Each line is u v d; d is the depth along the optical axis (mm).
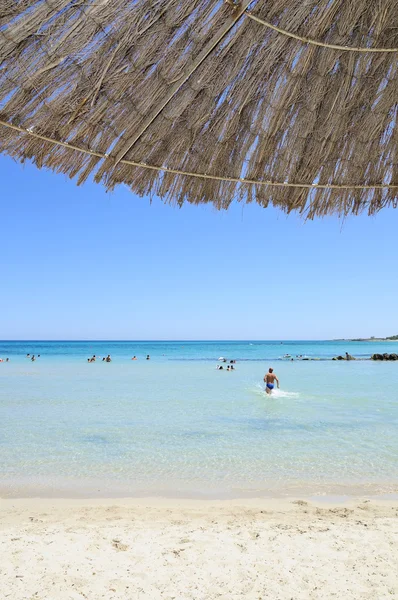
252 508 6027
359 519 5582
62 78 1772
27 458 8438
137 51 1803
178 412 13531
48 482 7105
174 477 7375
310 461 8234
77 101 1830
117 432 10680
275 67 2010
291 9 1844
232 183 2266
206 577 3889
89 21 1676
